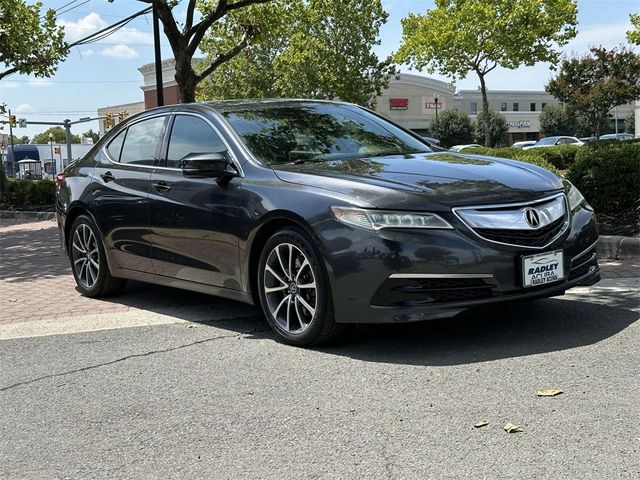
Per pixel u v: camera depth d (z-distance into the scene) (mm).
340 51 29578
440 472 2754
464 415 3273
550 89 44406
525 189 4316
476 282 4012
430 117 68562
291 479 2787
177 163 5465
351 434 3162
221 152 5102
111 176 6043
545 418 3182
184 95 13508
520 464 2771
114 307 6098
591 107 42781
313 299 4418
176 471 2930
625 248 7160
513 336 4461
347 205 4125
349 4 28969
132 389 3965
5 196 18672
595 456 2797
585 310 5023
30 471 3025
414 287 3973
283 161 4906
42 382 4191
